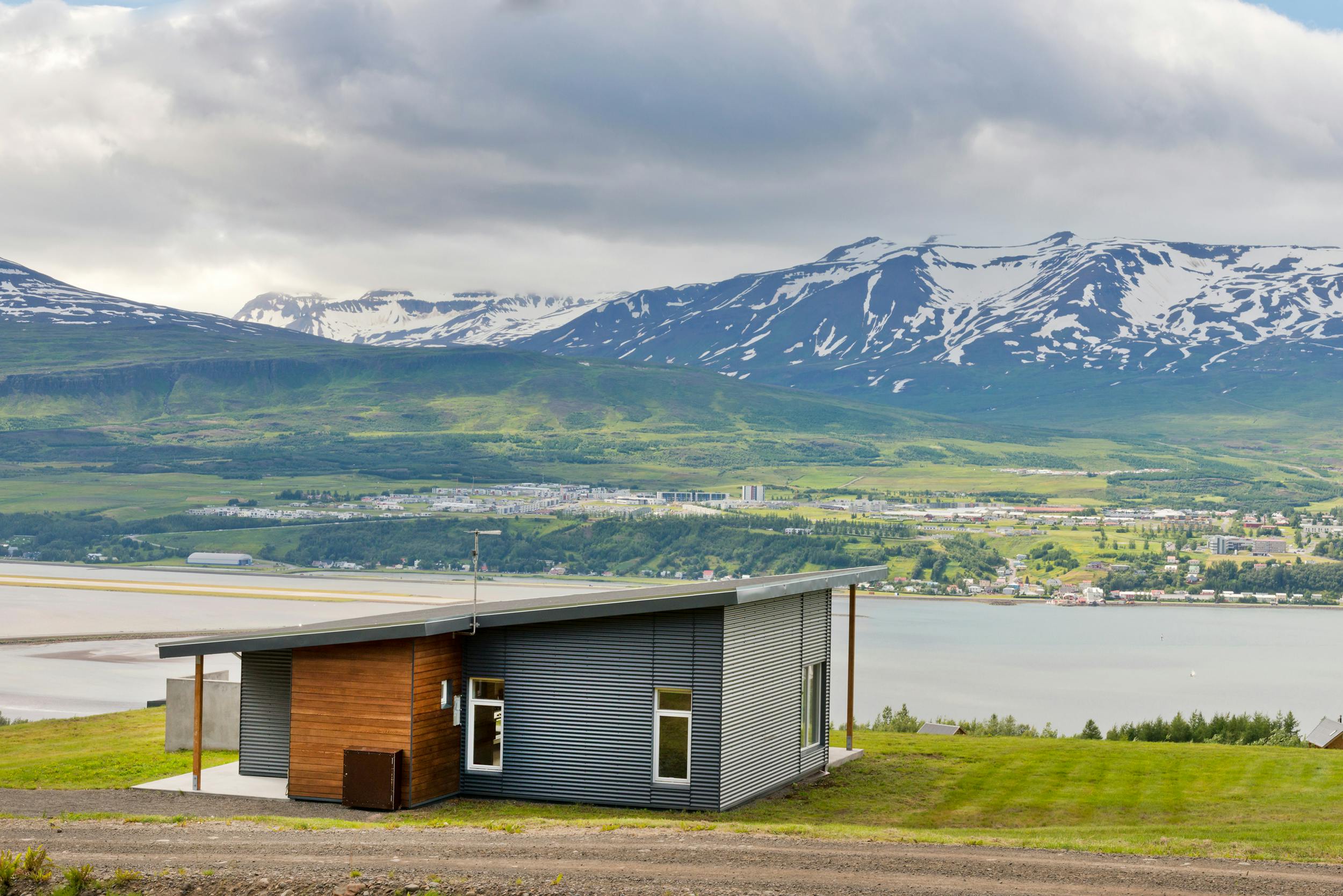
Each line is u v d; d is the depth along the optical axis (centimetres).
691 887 1645
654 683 2505
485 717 2648
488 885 1678
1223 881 1670
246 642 2584
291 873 1759
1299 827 2283
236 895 1698
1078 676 14525
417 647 2491
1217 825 2339
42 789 2764
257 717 2816
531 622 2562
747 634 2577
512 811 2462
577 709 2558
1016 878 1692
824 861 1805
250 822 2195
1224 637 19600
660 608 2452
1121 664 15900
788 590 2594
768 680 2686
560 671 2572
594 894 1627
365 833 2081
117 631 15262
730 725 2494
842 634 18500
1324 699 13200
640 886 1661
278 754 2794
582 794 2550
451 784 2614
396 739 2488
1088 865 1773
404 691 2489
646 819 2269
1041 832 2258
